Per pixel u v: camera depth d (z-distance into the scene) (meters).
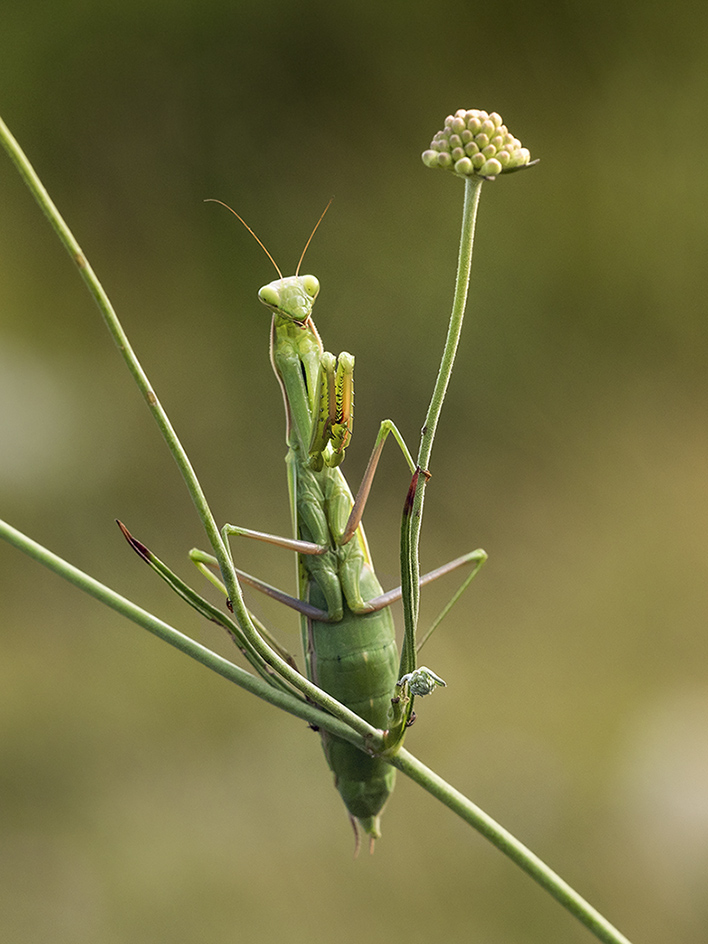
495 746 1.02
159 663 1.12
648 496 1.38
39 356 1.46
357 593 0.50
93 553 1.30
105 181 1.59
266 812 0.92
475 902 0.83
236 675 0.48
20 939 0.80
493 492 1.41
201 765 0.98
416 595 0.48
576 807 0.93
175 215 1.59
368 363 1.49
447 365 0.47
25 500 1.31
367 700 0.50
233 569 0.47
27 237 1.56
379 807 0.50
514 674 1.14
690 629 1.19
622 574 1.27
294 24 1.56
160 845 0.89
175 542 1.34
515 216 1.55
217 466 1.42
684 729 1.00
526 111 1.57
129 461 1.40
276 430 1.47
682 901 0.83
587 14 1.54
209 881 0.85
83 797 0.94
